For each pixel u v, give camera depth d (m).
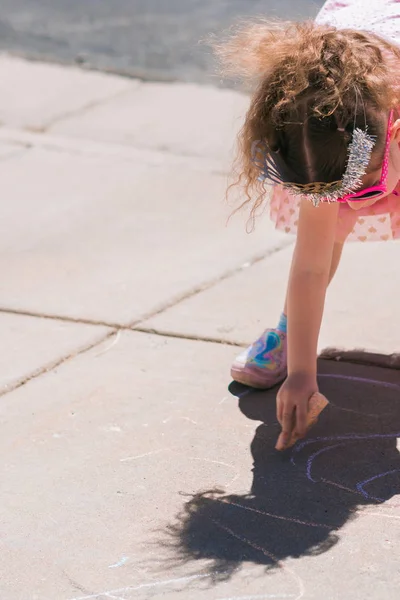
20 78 7.84
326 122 2.70
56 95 7.49
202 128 6.75
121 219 5.47
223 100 7.24
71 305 4.48
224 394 3.70
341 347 3.97
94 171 6.18
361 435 3.38
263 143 2.84
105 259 4.97
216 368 3.88
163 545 2.87
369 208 3.49
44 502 3.10
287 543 2.85
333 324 4.15
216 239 5.16
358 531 2.89
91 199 5.77
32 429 3.51
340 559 2.77
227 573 2.74
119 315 4.36
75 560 2.83
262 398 3.66
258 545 2.85
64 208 5.65
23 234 5.33
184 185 5.90
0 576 2.78
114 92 7.53
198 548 2.85
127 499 3.09
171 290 4.58
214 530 2.93
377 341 4.00
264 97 2.83
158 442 3.39
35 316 4.39
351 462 3.24
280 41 2.93
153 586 2.70
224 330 4.18
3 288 4.69
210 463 3.27
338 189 2.77
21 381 3.85
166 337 4.15
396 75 2.86
